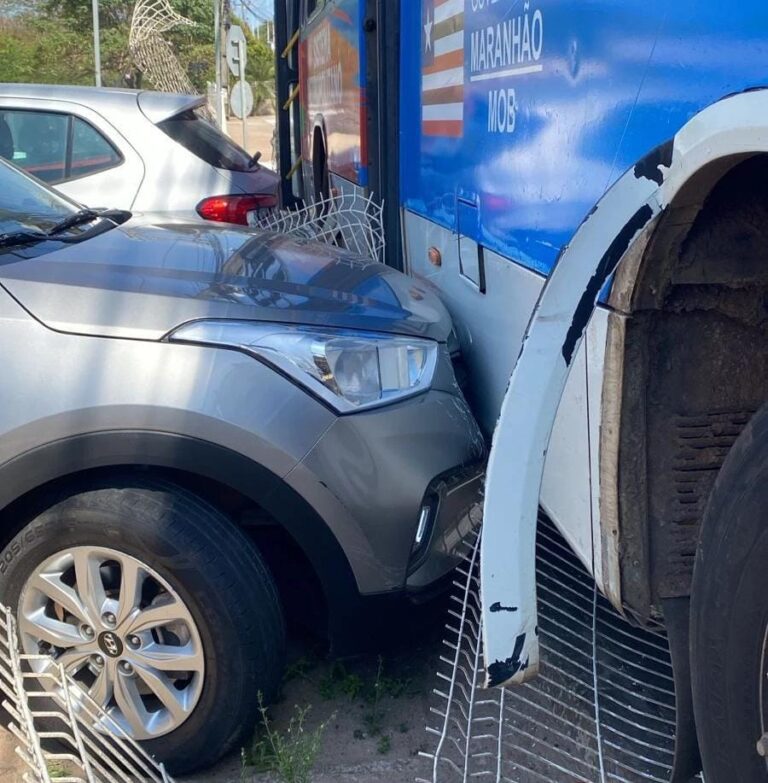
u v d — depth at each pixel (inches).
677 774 90.7
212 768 114.8
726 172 73.8
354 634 114.7
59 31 1136.8
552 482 110.2
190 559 105.3
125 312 110.6
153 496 107.7
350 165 239.6
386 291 133.5
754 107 66.4
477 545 123.0
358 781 111.0
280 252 144.2
